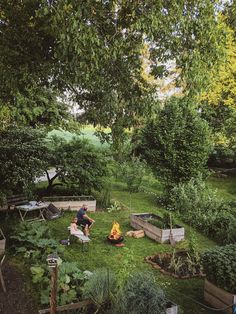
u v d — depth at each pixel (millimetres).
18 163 10141
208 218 10867
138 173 15805
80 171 12398
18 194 11125
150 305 5051
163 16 4797
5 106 9586
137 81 6324
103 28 5113
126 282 5656
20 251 8039
